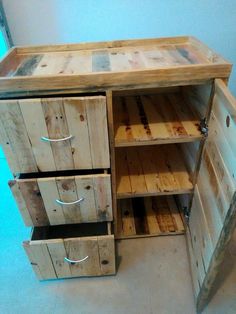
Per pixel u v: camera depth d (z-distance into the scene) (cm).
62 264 95
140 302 97
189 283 102
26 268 108
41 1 111
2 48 121
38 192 83
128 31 122
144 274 105
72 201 87
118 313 94
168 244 117
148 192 102
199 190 95
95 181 82
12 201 140
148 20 120
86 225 112
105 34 122
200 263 91
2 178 155
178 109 102
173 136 86
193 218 104
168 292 99
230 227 64
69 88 69
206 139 85
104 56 90
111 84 70
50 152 78
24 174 88
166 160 116
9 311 95
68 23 118
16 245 118
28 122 70
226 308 93
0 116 68
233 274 103
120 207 129
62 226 112
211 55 81
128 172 111
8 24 116
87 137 75
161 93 115
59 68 79
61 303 97
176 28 124
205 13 120
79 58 89
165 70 70
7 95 68
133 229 119
